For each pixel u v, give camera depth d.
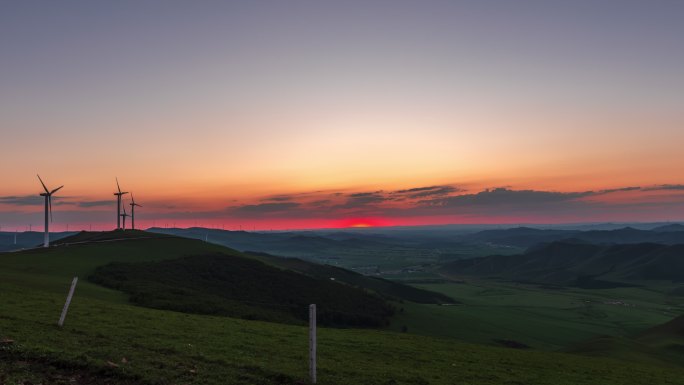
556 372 42.91
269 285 136.00
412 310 172.00
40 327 29.69
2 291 48.69
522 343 146.75
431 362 39.28
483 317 190.12
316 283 155.62
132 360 23.88
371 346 43.31
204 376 22.94
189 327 40.38
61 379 20.06
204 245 176.12
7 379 18.97
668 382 45.88
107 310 44.78
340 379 26.44
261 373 25.02
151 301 76.50
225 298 105.75
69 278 90.25
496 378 35.72
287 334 44.69
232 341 35.47
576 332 178.25
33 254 123.94
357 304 148.88
